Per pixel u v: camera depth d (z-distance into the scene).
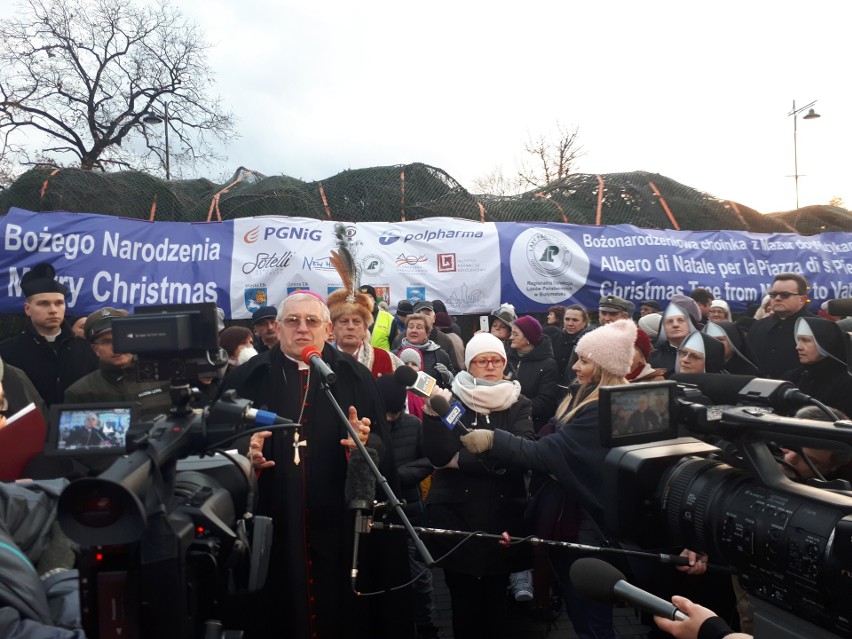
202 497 1.80
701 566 2.16
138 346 1.79
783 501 1.51
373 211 9.02
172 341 1.79
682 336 5.41
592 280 8.84
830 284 9.60
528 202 9.62
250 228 8.06
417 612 4.18
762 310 7.80
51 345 5.15
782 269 9.50
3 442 2.48
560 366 7.34
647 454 1.90
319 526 2.95
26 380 4.13
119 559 1.62
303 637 2.82
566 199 9.95
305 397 3.07
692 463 1.87
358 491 2.78
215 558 1.72
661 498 1.89
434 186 9.52
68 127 25.28
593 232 9.02
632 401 1.94
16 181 8.62
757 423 1.62
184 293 7.75
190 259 7.85
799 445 1.64
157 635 1.57
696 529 1.74
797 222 10.72
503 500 3.39
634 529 1.94
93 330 3.84
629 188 9.98
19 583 1.74
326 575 2.93
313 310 3.12
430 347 6.25
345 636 2.94
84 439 2.00
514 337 6.38
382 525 2.75
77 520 1.46
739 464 1.87
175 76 26.30
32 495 2.12
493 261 8.59
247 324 8.01
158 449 1.65
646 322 6.23
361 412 3.13
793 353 6.05
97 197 8.35
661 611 1.56
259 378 3.16
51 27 24.33
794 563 1.42
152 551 1.56
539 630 4.32
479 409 3.47
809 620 1.45
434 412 3.32
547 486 3.45
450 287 8.47
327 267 8.10
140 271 7.68
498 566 3.35
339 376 3.15
